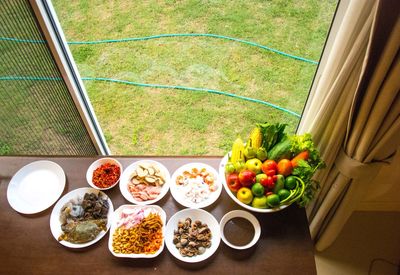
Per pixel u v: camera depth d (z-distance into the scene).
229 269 1.09
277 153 1.16
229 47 2.45
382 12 0.81
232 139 2.04
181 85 2.30
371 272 1.58
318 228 1.53
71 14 2.61
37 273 1.10
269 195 1.13
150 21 2.61
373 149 1.11
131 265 1.11
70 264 1.11
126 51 2.46
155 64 2.41
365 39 0.90
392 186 1.60
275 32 2.45
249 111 2.15
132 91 2.28
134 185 1.29
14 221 1.21
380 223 1.73
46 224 1.20
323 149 1.25
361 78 0.92
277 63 2.33
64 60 1.20
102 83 2.32
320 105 1.16
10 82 1.25
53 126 1.45
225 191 1.27
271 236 1.16
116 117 2.16
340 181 1.27
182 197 1.26
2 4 1.00
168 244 1.13
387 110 0.99
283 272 1.09
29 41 1.11
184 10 2.65
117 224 1.18
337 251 1.64
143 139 2.06
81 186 1.29
